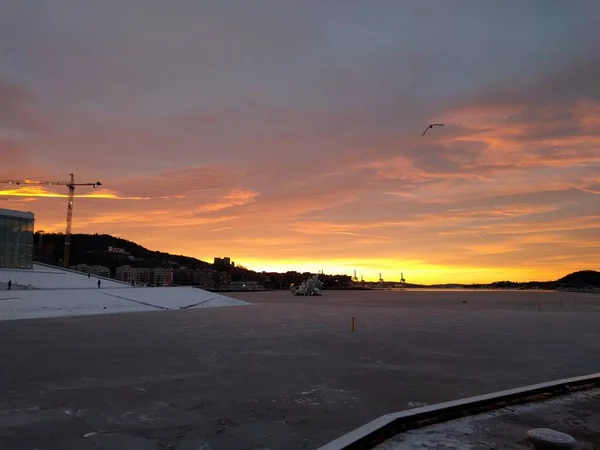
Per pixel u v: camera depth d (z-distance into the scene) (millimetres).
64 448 7504
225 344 20844
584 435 7750
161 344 20734
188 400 10812
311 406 10312
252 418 9359
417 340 22703
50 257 195875
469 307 69562
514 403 9961
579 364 15836
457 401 9438
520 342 22062
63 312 40312
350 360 16562
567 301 110562
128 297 52031
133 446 7625
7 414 9523
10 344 20641
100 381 12906
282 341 22031
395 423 8055
